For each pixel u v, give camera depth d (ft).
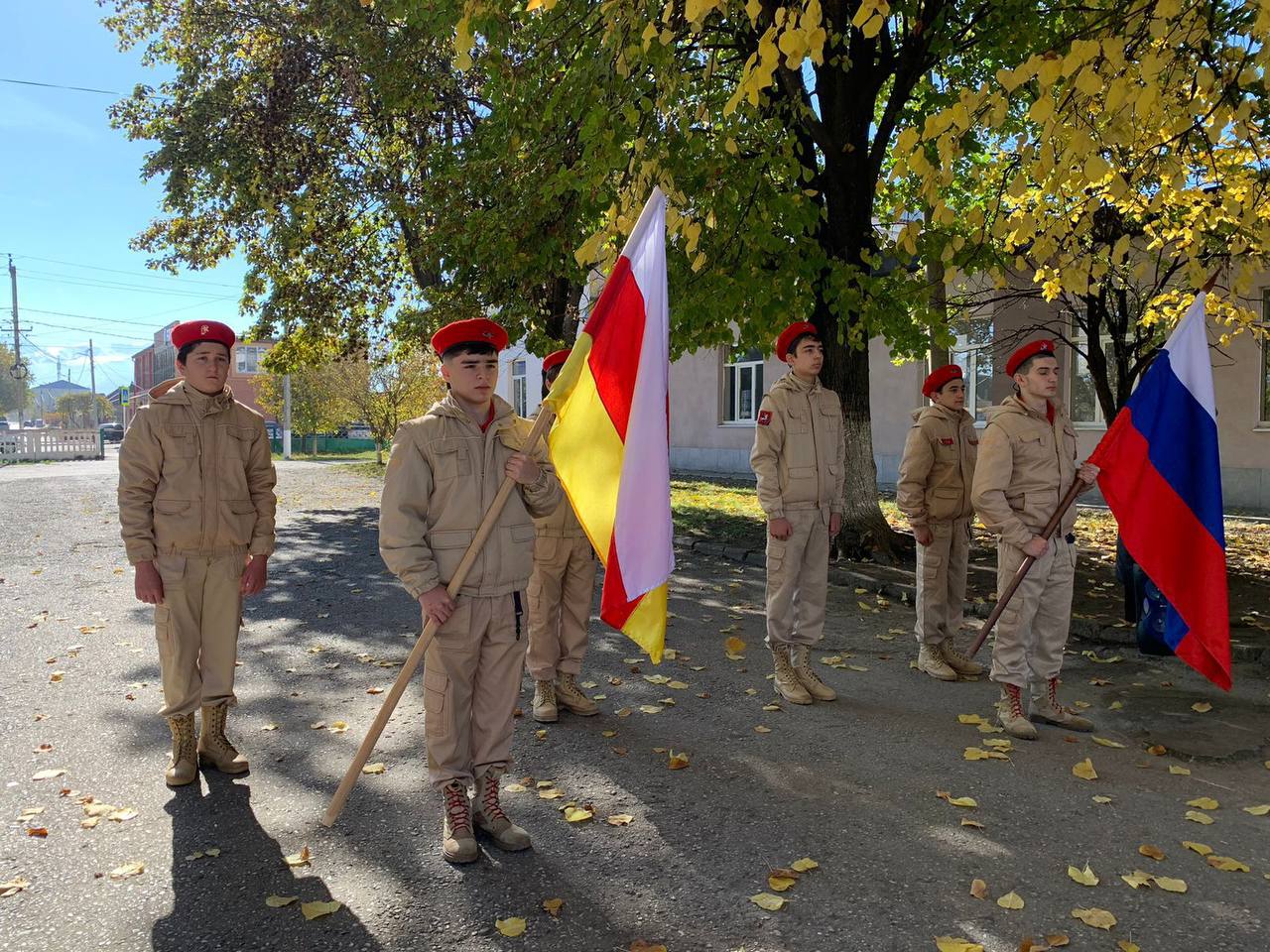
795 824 11.89
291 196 52.85
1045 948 8.99
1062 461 15.44
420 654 10.89
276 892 10.15
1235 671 18.98
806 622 17.48
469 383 11.35
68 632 22.08
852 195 30.94
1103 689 17.93
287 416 130.93
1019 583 15.11
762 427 17.26
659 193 11.71
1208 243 24.17
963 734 15.37
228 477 13.19
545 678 16.07
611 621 11.03
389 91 43.78
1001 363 52.90
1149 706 16.81
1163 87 14.35
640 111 22.12
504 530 11.43
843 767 13.91
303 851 10.82
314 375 128.67
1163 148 19.86
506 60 27.78
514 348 104.63
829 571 29.37
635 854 11.10
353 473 84.84
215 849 11.16
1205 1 13.74
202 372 13.01
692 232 17.12
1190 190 20.89
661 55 19.40
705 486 61.67
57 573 30.04
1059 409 15.79
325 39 48.88
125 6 53.36
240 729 15.53
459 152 39.37
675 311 28.60
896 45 31.89
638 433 11.14
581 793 12.91
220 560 13.19
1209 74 14.29
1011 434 15.26
